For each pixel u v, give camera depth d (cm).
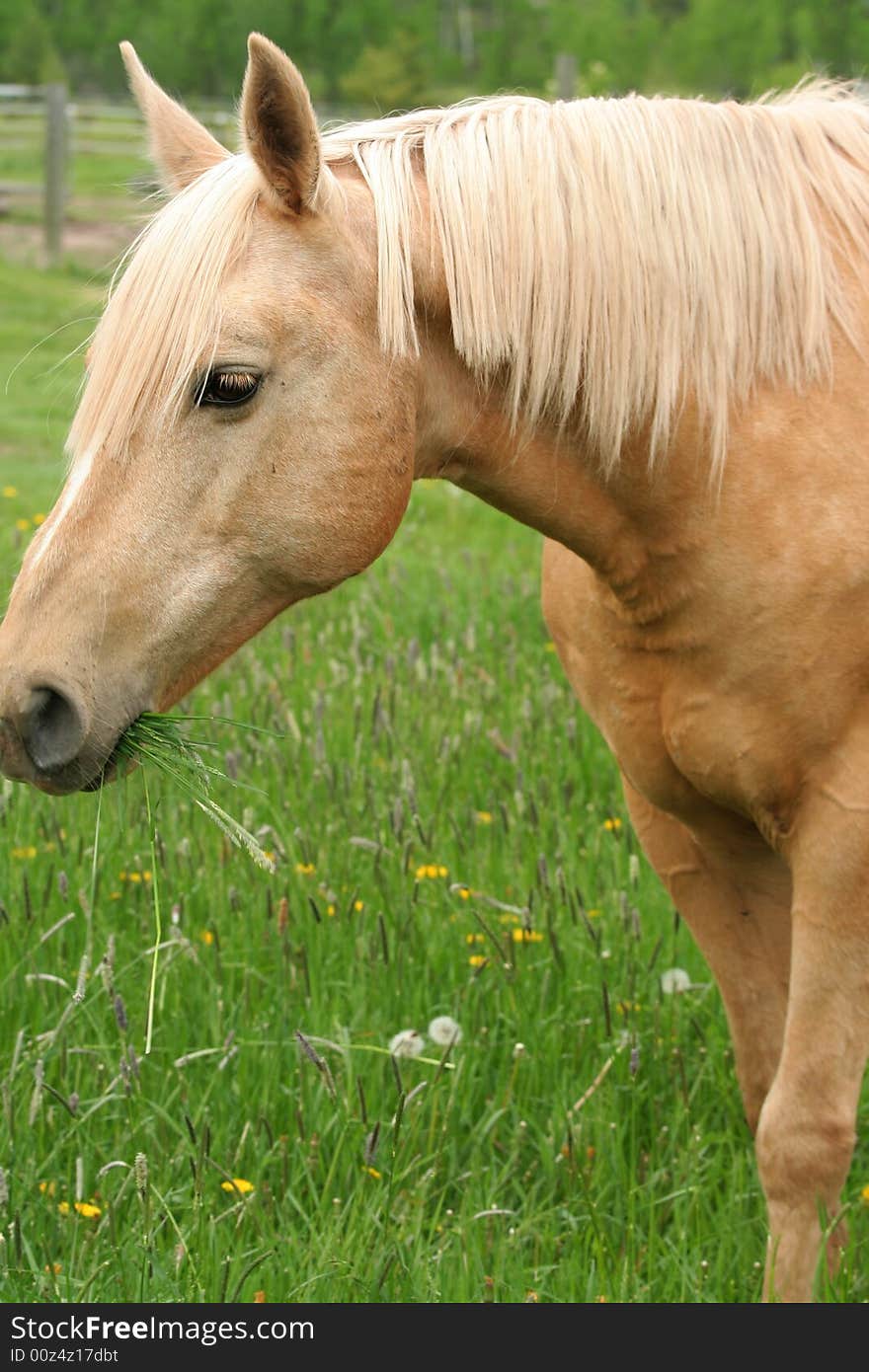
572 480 256
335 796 405
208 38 2786
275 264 228
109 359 227
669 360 246
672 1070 325
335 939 359
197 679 241
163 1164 287
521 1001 340
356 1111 303
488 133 248
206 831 406
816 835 257
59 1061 307
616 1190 291
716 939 294
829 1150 258
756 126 257
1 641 228
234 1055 311
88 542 227
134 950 351
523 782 410
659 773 277
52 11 3394
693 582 255
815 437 251
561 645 295
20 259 1711
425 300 240
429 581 645
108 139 2278
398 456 239
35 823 405
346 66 2875
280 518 233
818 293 250
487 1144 304
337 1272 254
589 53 2794
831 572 249
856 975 256
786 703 255
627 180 246
